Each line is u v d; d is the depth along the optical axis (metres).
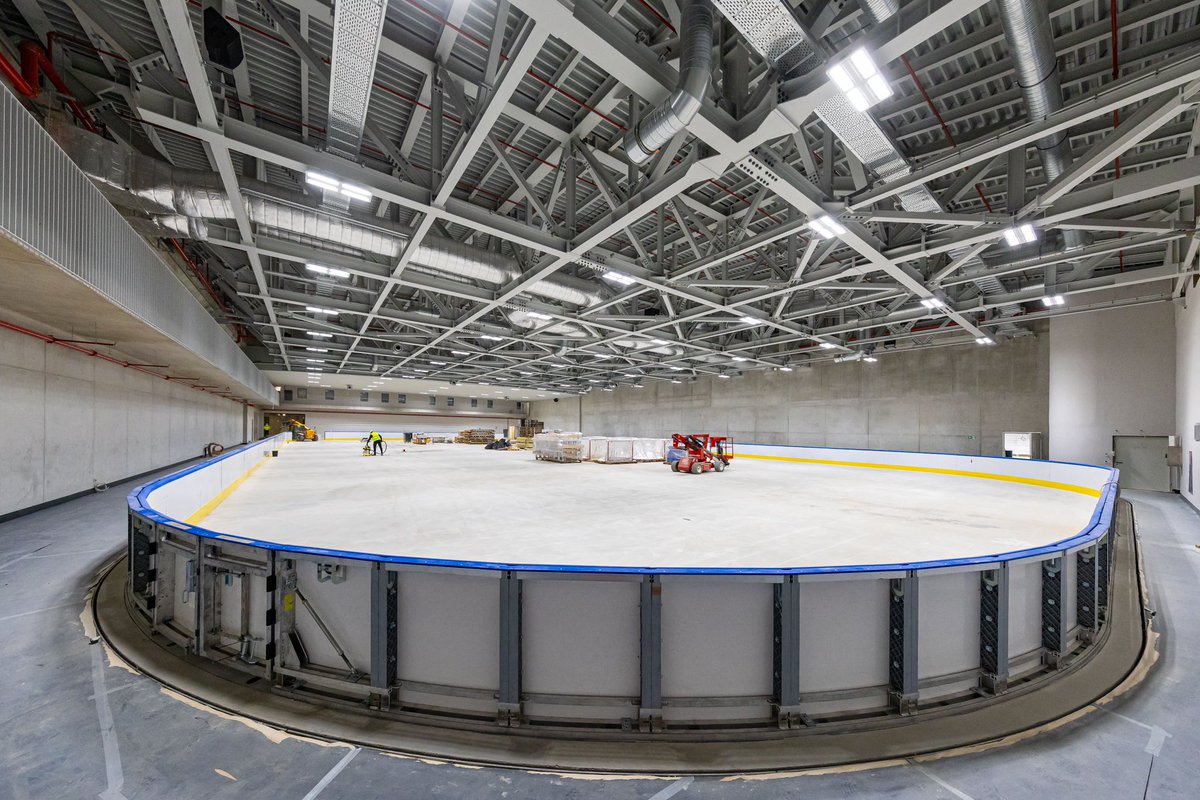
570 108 7.21
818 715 3.30
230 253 13.05
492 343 22.38
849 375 25.88
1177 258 11.80
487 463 24.19
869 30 4.16
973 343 21.36
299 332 23.91
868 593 3.42
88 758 2.78
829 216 7.32
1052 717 3.36
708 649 3.26
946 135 7.25
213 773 2.68
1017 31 4.44
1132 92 4.75
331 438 45.62
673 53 5.73
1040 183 9.05
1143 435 16.97
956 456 19.78
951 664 3.59
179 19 3.86
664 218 10.94
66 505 11.20
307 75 6.34
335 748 2.93
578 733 3.09
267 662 3.58
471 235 11.43
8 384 9.70
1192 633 4.96
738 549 7.66
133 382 15.27
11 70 5.20
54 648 4.17
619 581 3.16
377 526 9.20
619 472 20.50
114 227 7.09
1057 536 8.80
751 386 30.88
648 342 20.41
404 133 7.69
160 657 3.98
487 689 3.27
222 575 4.01
